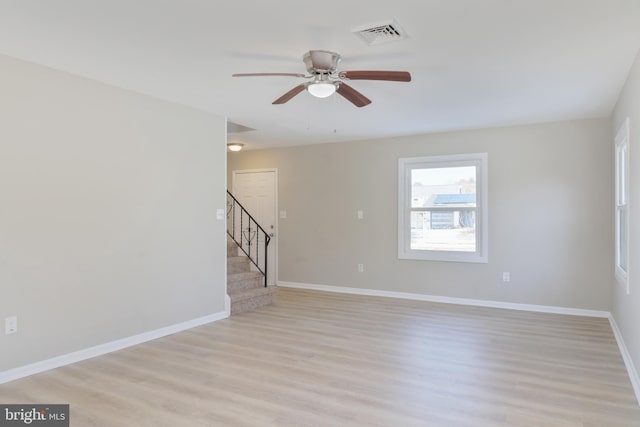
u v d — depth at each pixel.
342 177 6.55
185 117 4.45
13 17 2.48
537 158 5.23
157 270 4.14
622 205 3.91
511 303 5.38
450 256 5.75
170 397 2.78
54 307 3.31
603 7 2.33
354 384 2.98
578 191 5.03
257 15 2.45
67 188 3.41
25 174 3.14
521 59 3.11
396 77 2.77
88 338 3.54
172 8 2.37
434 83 3.65
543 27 2.59
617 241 4.27
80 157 3.50
